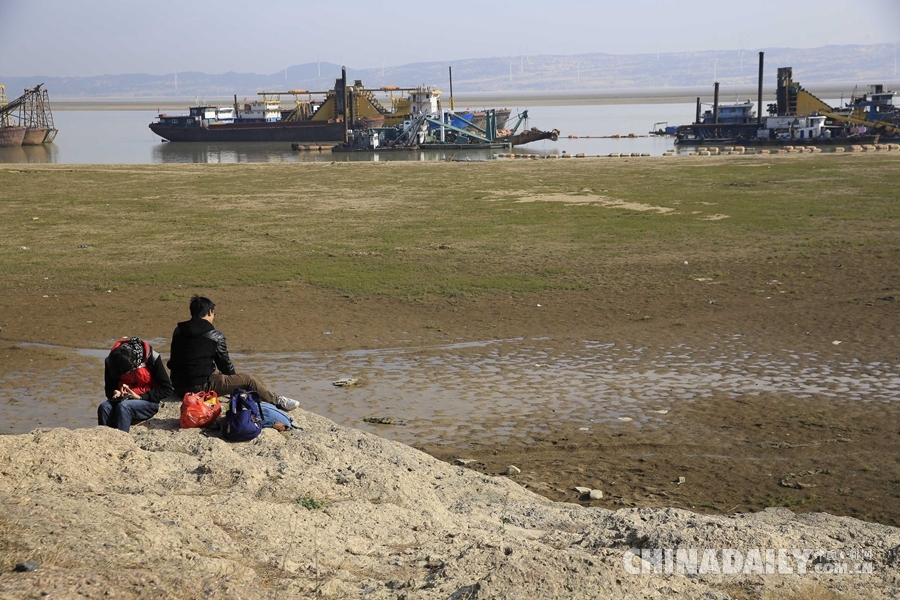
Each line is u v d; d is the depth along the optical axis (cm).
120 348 859
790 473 888
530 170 4888
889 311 1600
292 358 1436
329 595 485
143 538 508
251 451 777
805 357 1341
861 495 817
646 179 4159
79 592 422
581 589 492
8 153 10000
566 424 1082
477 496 777
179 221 3164
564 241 2564
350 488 697
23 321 1727
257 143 11881
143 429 837
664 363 1348
